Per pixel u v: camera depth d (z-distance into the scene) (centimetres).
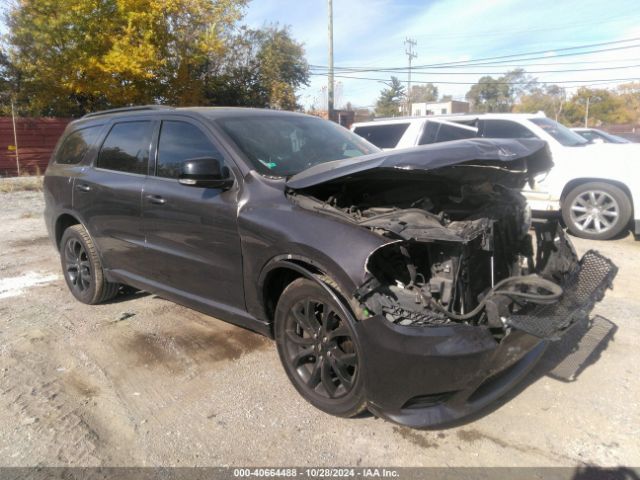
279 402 318
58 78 2098
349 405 283
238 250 331
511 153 295
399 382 254
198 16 2212
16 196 1318
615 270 305
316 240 281
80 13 1948
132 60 1977
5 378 353
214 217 343
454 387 252
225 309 355
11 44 2061
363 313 263
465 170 280
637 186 684
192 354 384
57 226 518
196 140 377
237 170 342
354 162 310
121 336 418
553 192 755
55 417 305
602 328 412
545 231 352
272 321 333
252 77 2805
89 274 486
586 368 351
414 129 878
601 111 6072
